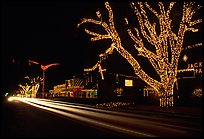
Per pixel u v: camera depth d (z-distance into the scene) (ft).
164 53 64.64
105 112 62.23
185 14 61.57
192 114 53.47
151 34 63.36
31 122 49.88
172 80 66.03
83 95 192.13
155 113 58.23
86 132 37.04
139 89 147.13
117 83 149.69
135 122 44.29
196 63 95.61
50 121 51.75
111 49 59.16
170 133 34.55
